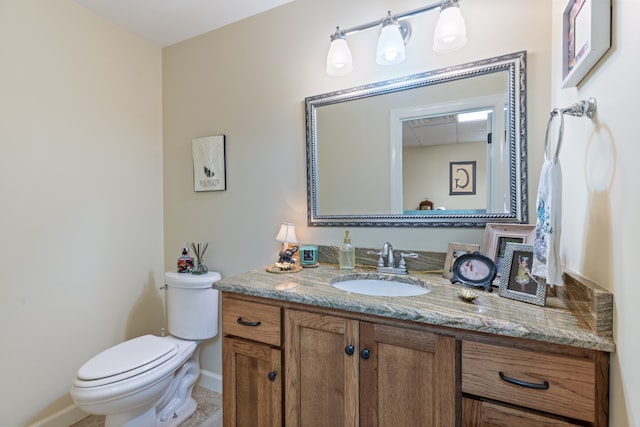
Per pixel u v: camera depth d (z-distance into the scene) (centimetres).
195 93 207
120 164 196
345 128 159
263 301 120
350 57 146
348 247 152
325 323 107
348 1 157
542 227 88
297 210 173
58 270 165
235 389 127
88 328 178
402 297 105
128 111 200
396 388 96
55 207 164
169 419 167
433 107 138
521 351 80
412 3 142
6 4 145
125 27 196
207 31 200
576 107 83
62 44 166
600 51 72
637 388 60
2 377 145
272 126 180
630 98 62
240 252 192
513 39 124
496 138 127
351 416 103
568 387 75
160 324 220
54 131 163
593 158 81
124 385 130
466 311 90
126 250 199
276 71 178
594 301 73
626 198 64
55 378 163
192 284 179
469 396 85
